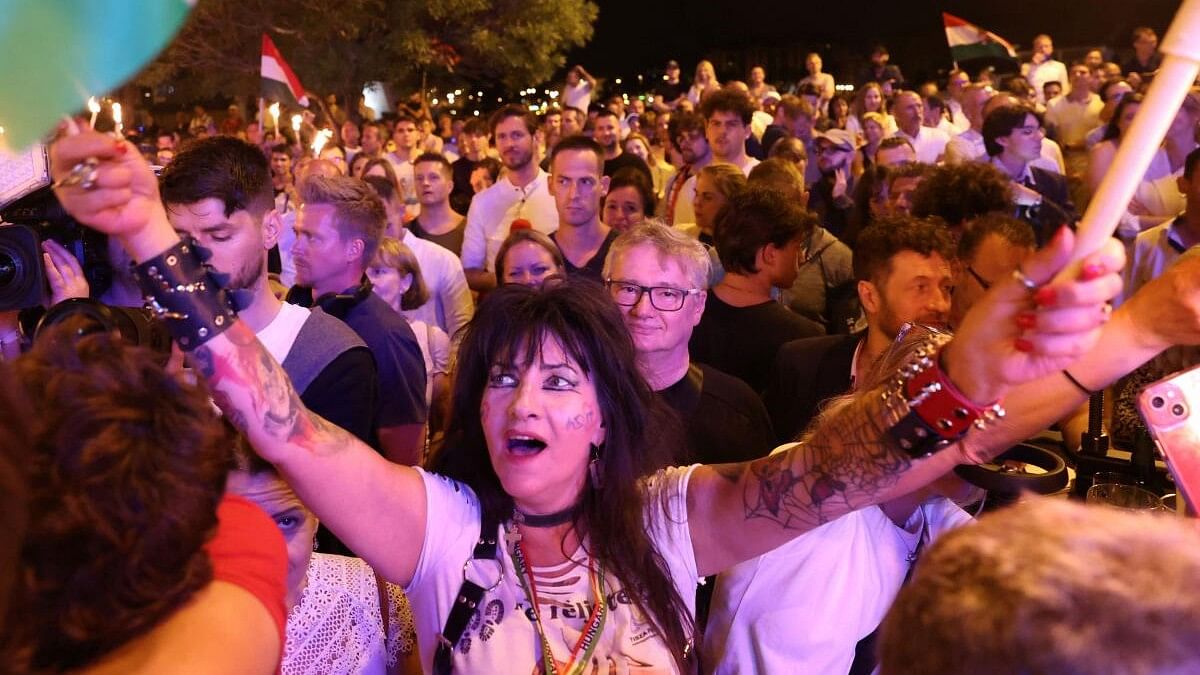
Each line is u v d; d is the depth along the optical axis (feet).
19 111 2.42
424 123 42.65
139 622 2.95
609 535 4.89
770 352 10.71
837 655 5.16
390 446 9.54
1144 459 6.10
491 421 4.89
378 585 5.99
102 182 3.74
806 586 5.16
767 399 9.66
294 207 16.12
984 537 2.36
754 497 4.71
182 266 4.11
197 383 3.66
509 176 18.10
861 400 4.31
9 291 5.12
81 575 2.84
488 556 4.89
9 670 2.78
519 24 54.44
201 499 3.04
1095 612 2.06
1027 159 16.71
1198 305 4.19
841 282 13.93
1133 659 2.00
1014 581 2.16
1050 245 3.13
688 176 19.66
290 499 5.09
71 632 2.84
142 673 2.87
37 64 2.39
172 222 7.31
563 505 4.96
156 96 57.00
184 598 3.09
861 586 5.21
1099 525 2.30
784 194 11.00
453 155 39.68
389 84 55.52
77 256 5.89
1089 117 32.32
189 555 3.05
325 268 9.95
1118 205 3.00
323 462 4.49
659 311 8.08
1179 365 7.57
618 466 4.95
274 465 4.53
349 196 9.97
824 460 4.39
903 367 4.06
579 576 4.88
